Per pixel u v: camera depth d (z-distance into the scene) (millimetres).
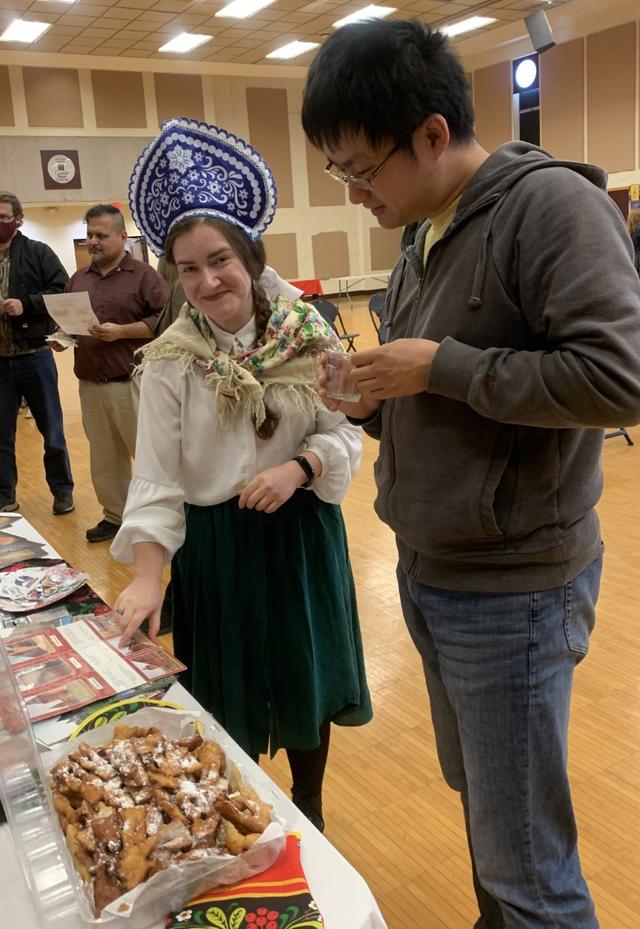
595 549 1034
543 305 875
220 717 1436
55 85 12758
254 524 1379
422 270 1073
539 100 13727
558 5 12289
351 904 747
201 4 10273
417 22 905
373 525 3855
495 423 944
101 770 859
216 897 750
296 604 1403
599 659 2510
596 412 812
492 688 1026
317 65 903
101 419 3611
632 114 12359
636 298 825
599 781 1949
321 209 15992
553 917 1052
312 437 1407
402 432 1032
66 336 3559
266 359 1347
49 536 3934
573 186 864
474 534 978
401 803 1932
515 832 1055
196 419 1346
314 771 1633
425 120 889
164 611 2719
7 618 1438
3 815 877
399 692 2422
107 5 9984
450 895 1645
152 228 1320
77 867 749
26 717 812
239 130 14680
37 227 13328
